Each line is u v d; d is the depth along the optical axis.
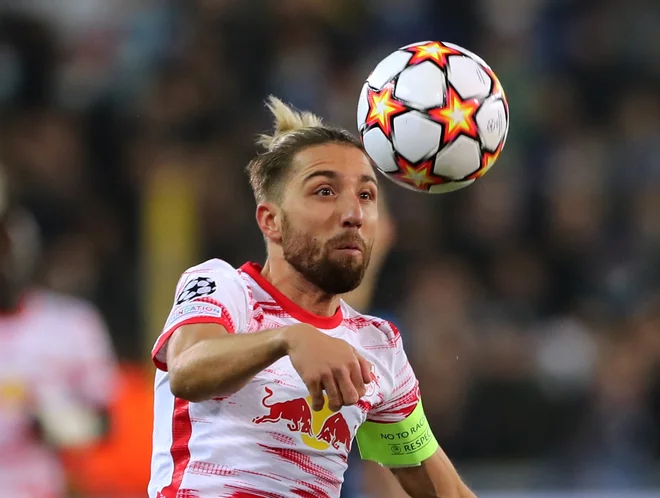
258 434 11.09
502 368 29.89
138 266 31.23
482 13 40.69
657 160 37.38
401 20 40.28
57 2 39.59
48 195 32.94
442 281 31.47
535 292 33.97
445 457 13.07
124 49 38.28
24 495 20.41
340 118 36.94
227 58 38.16
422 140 11.20
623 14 41.00
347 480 18.89
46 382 20.89
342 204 11.19
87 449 23.34
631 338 32.00
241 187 34.12
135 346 29.86
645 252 35.03
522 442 28.80
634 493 23.86
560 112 38.91
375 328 12.40
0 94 36.69
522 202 35.94
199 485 11.06
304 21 39.34
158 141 35.53
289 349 9.35
